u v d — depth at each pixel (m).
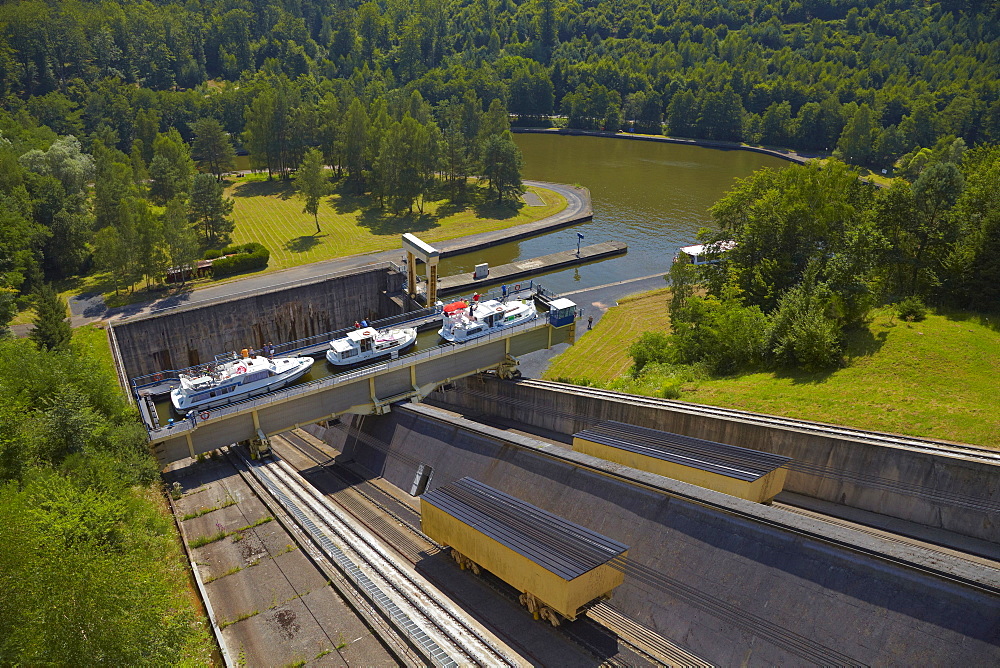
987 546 45.06
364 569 46.50
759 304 86.44
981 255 75.94
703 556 44.09
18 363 52.34
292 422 70.12
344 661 38.91
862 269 74.00
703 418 59.50
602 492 51.34
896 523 48.78
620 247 140.75
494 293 95.69
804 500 53.12
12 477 40.56
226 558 48.97
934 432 53.34
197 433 65.06
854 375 64.88
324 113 186.00
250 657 39.22
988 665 33.12
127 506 42.34
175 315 84.25
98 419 51.97
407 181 153.50
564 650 42.72
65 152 132.12
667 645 42.56
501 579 48.28
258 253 125.94
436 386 79.50
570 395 71.94
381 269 99.25
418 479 66.31
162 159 152.38
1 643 27.09
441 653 38.38
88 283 117.00
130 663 28.50
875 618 36.88
